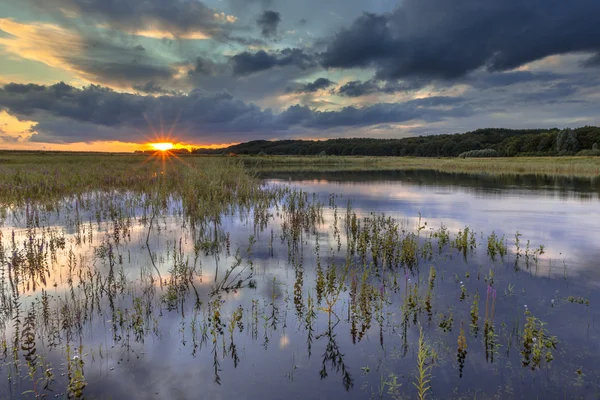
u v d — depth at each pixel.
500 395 3.33
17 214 10.96
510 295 5.38
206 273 6.27
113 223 9.83
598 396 3.30
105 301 5.10
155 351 3.96
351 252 7.52
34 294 5.29
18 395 3.25
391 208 13.19
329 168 43.12
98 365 3.71
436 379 3.57
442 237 8.38
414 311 4.93
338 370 3.68
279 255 7.32
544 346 4.04
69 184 15.59
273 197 15.61
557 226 9.97
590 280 5.91
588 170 34.25
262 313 4.84
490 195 17.02
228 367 3.71
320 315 4.82
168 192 14.66
